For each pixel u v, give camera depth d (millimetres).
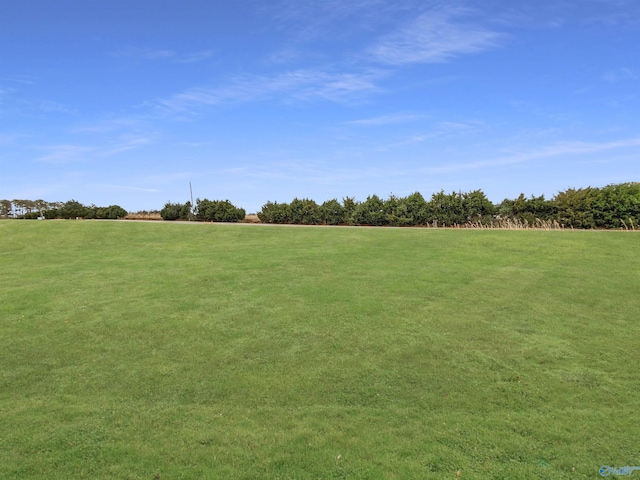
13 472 3861
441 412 4828
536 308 8023
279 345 6496
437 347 6410
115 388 5344
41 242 15359
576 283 9492
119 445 4242
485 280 9695
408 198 21438
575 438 4375
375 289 9016
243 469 3920
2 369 5859
